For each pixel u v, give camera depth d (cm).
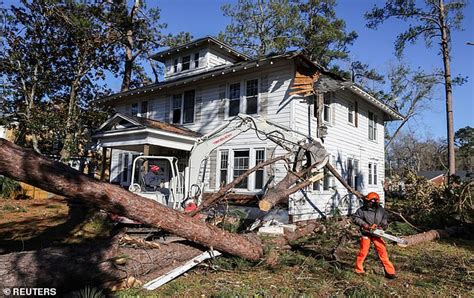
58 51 2166
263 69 1390
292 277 621
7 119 2075
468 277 653
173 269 601
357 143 1781
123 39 2470
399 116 2128
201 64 1955
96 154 2309
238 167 1398
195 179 895
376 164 1995
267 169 1294
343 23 3020
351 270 671
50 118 2011
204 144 911
